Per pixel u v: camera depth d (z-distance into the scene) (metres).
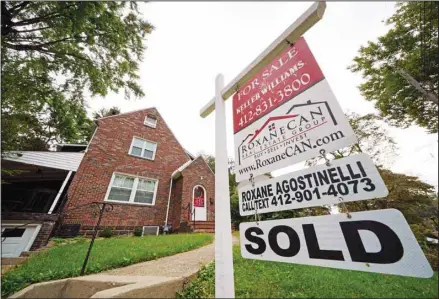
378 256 0.97
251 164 1.77
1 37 6.08
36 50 7.01
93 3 5.98
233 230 10.35
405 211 8.64
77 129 9.98
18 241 5.88
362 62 8.30
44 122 9.15
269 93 1.80
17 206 9.00
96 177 8.61
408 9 6.54
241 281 2.66
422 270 0.83
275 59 1.85
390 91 7.80
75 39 7.05
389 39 7.34
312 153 1.33
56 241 6.18
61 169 7.95
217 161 2.00
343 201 1.13
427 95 6.10
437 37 6.36
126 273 2.99
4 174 8.11
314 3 1.57
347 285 2.90
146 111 11.79
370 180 1.05
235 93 2.22
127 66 8.27
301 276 2.99
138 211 9.16
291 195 1.40
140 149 10.62
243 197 1.77
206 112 2.68
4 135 5.66
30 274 3.08
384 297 2.75
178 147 12.12
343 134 1.20
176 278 2.47
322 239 1.19
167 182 10.71
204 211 10.15
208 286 2.52
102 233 7.63
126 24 7.52
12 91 6.20
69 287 2.48
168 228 9.22
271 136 1.66
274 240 1.43
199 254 4.29
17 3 5.99
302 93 1.51
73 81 7.99
